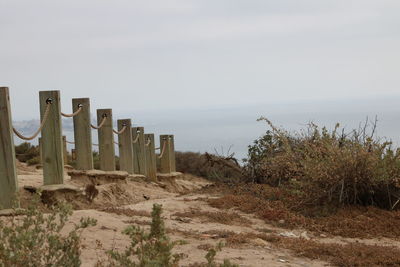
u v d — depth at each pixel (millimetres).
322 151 11602
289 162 12391
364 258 6844
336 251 7094
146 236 3875
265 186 12953
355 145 10734
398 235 8914
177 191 19031
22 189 10234
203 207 10805
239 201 11180
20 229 4141
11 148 8391
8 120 8375
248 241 7488
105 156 14609
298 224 9609
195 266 5680
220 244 4223
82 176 12984
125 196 13195
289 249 7297
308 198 10805
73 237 4262
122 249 6145
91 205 11008
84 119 13008
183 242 3949
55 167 10430
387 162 10484
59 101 10477
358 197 10648
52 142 10406
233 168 15242
